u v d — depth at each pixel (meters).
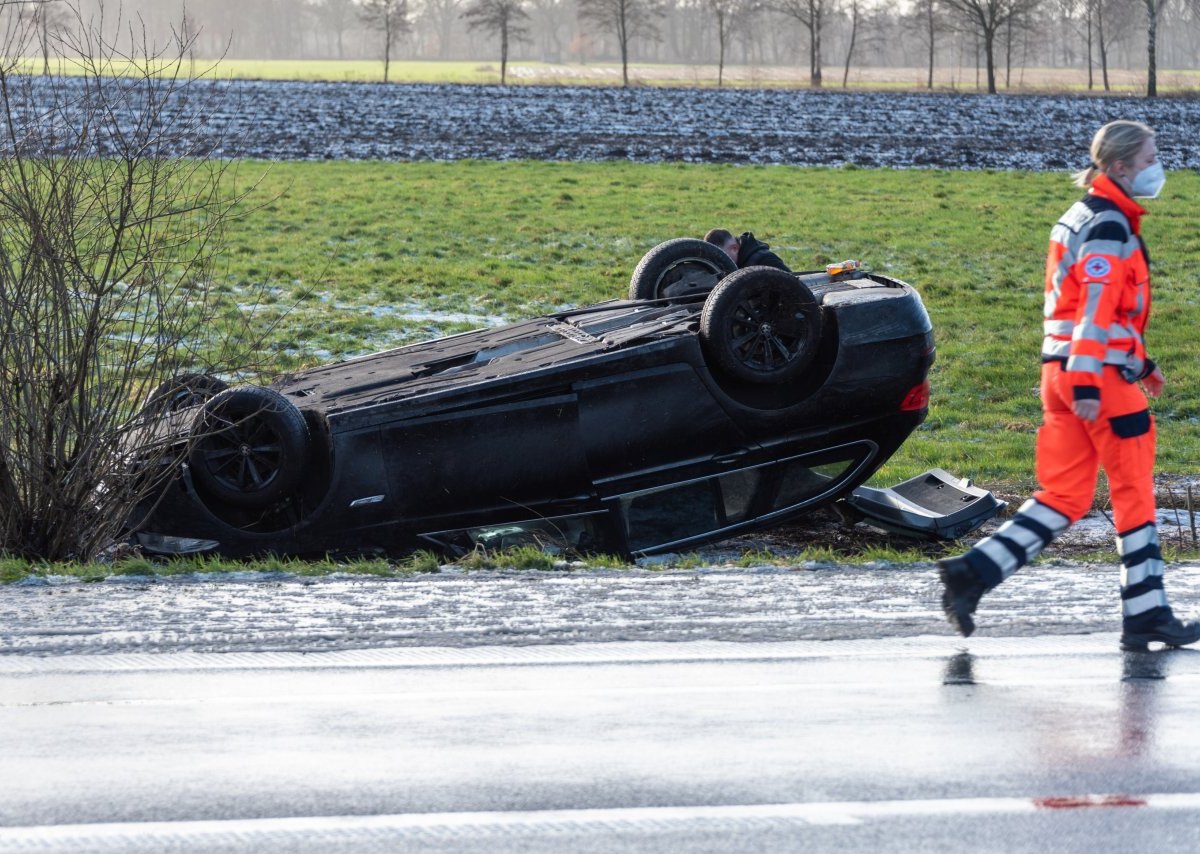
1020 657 20.94
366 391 33.91
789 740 17.31
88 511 32.88
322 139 167.50
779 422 33.81
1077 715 18.22
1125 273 19.38
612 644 21.97
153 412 32.50
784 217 118.31
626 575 28.88
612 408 32.62
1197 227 116.81
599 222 113.12
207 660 21.17
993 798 15.38
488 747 17.12
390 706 18.84
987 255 102.69
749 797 15.42
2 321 31.59
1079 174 20.12
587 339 34.53
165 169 33.44
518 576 28.67
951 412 59.06
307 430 31.80
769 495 34.53
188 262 35.84
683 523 33.94
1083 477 20.11
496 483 32.41
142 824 14.73
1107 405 19.69
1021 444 53.22
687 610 24.38
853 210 123.25
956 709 18.52
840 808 15.09
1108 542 38.16
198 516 32.34
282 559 32.16
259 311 74.50
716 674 20.27
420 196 124.94
